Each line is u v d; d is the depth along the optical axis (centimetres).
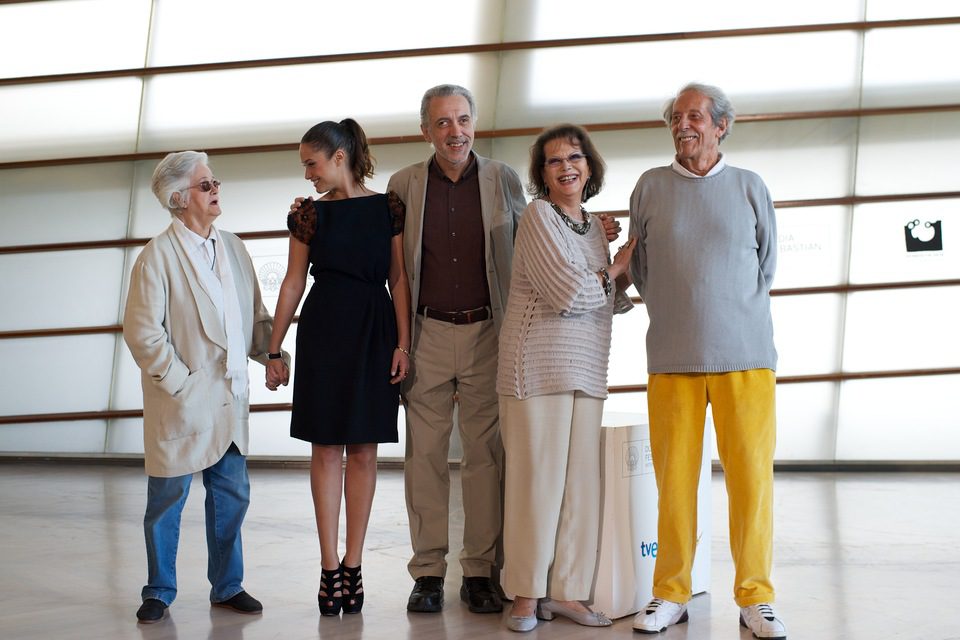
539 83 777
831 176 759
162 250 292
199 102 805
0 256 815
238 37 804
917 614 304
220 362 298
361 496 305
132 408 801
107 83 815
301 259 306
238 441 302
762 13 761
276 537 461
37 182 817
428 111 302
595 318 289
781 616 301
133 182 812
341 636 276
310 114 796
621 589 293
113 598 331
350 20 795
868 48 755
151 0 812
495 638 272
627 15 770
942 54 752
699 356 270
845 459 753
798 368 759
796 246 759
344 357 294
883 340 755
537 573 279
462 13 787
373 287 302
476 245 307
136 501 591
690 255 273
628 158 770
